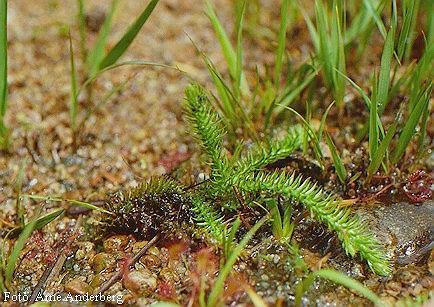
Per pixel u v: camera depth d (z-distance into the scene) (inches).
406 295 12.1
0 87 13.5
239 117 14.1
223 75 15.5
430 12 14.0
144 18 13.3
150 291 12.3
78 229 13.2
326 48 13.7
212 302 11.6
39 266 12.8
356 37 15.1
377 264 12.1
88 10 16.6
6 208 13.5
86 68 15.2
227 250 12.2
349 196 13.3
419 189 13.2
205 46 16.2
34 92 15.2
